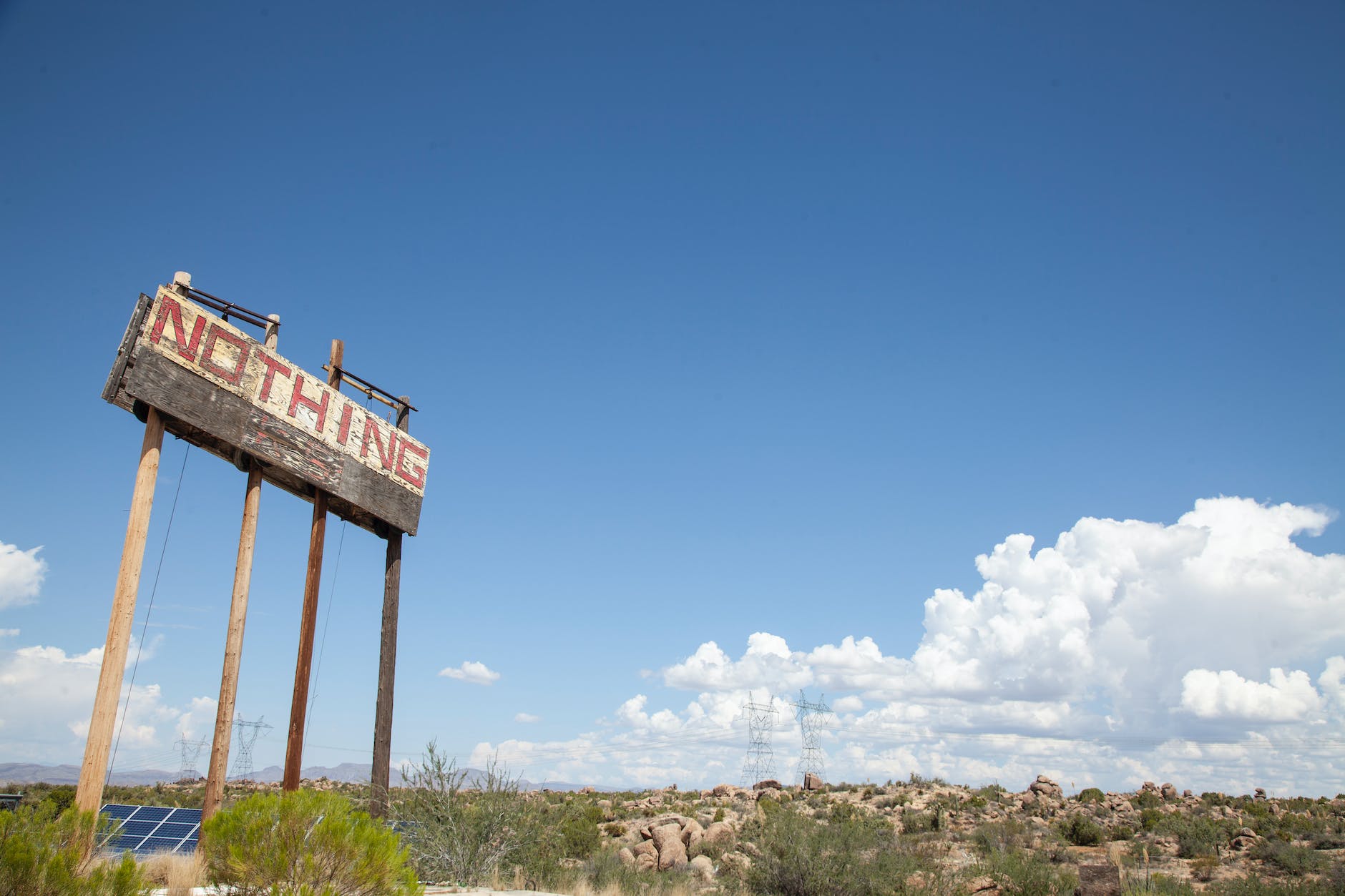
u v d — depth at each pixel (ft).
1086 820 151.23
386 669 76.59
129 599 52.08
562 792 242.17
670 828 118.62
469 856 73.87
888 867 85.25
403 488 80.38
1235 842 142.10
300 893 33.55
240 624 60.44
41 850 32.32
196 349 59.88
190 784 212.23
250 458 64.23
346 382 77.10
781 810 97.30
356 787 77.05
